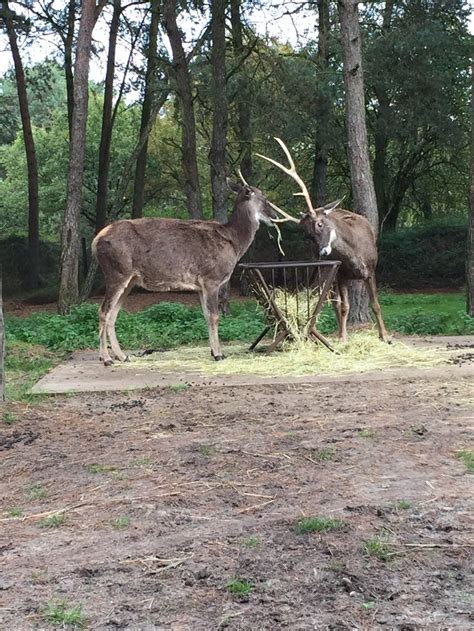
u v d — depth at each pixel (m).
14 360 11.03
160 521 4.19
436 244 29.84
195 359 10.33
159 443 5.89
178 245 9.96
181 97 19.16
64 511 4.44
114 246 9.91
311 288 10.70
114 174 31.70
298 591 3.27
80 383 8.74
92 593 3.32
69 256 17.08
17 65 26.66
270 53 20.89
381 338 11.16
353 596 3.22
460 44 25.45
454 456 5.25
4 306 24.67
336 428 6.13
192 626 3.01
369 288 11.11
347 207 33.19
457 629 2.92
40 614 3.13
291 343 10.59
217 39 19.02
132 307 23.19
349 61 13.37
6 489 4.96
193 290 10.27
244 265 10.02
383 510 4.20
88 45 17.05
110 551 3.79
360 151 13.42
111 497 4.64
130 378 9.04
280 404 7.21
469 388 7.74
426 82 24.80
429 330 13.56
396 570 3.46
